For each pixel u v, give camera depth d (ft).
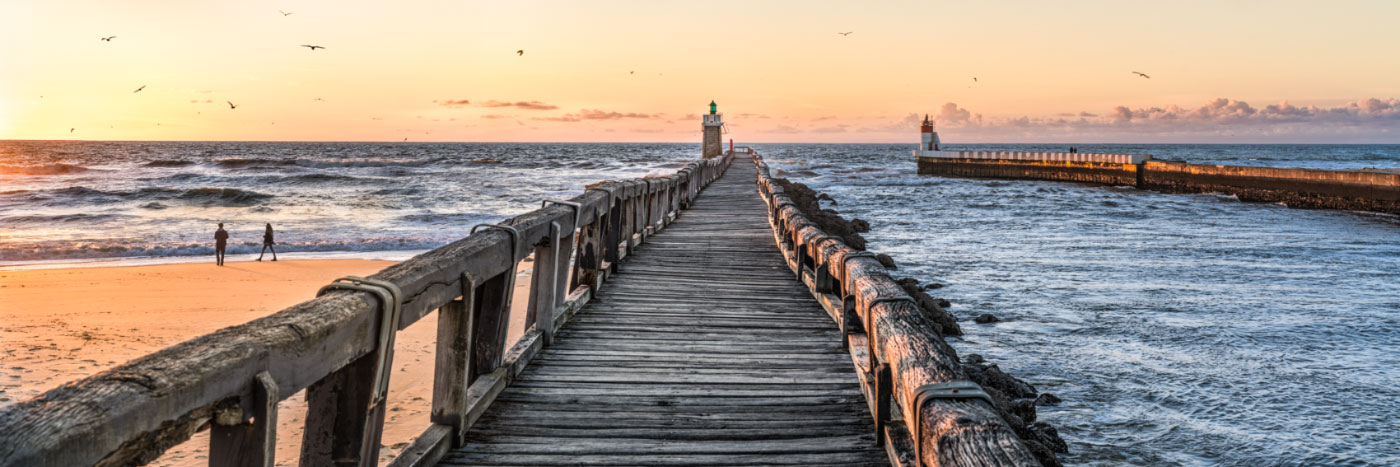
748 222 44.68
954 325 33.81
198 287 47.44
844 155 428.56
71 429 4.66
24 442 4.40
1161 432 22.77
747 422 13.17
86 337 33.81
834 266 19.17
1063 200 119.24
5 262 59.16
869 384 13.23
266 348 6.48
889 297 12.51
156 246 65.00
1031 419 22.86
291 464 19.16
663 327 19.77
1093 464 20.65
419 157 325.01
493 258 12.60
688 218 47.11
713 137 188.34
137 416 5.16
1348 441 22.18
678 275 27.22
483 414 13.29
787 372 16.02
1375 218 91.66
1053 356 30.63
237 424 6.32
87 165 220.43
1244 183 124.26
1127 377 27.84
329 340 7.47
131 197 114.93
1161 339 33.09
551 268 17.52
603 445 12.11
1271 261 55.31
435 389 11.87
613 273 27.45
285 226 84.79
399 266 9.89
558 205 19.21
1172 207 107.14
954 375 8.62
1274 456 21.17
